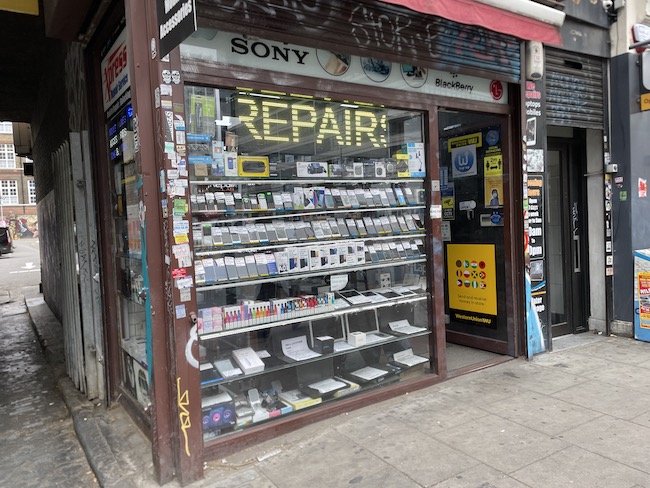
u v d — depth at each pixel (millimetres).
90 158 4211
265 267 3654
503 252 5125
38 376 5762
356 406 3877
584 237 6027
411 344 4434
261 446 3342
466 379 4484
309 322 3982
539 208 5109
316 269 3936
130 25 2902
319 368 4004
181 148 2975
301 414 3617
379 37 3836
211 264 3400
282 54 3508
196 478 2988
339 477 2904
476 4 3967
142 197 2971
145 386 3652
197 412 3020
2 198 47656
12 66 7285
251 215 3621
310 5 3465
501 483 2746
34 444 3904
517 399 3947
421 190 4445
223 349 3518
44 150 8398
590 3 5438
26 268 21047
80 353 4684
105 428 3854
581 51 5426
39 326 7977
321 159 3965
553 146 5770
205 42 3182
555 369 4672
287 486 2842
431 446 3213
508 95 4980
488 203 5250
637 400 3834
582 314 6066
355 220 4184
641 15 5602
